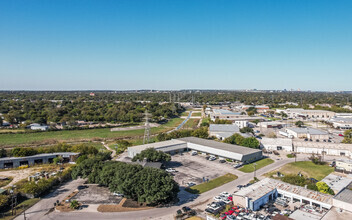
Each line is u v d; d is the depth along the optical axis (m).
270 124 174.00
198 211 56.19
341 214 49.75
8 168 90.00
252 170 84.06
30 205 60.00
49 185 69.69
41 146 124.81
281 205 57.94
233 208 56.44
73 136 147.12
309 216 51.31
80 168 72.56
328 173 81.25
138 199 58.50
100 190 68.50
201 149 105.44
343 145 108.62
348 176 77.56
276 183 65.75
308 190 61.06
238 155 91.00
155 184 57.91
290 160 96.06
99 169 71.31
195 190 67.88
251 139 109.06
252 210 55.56
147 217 53.59
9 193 64.31
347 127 163.88
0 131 155.00
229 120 178.50
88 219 53.09
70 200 62.28
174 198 62.66
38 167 91.38
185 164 91.38
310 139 134.00
